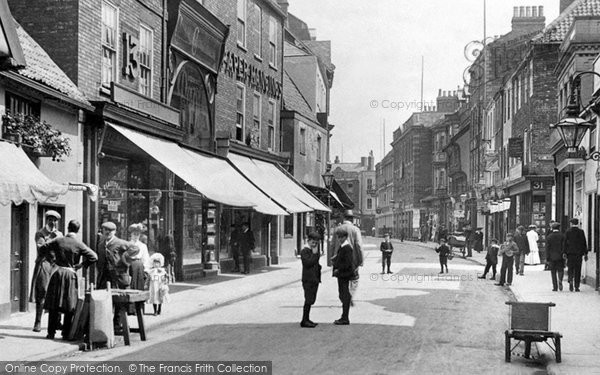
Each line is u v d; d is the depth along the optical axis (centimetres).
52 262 1086
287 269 2823
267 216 3073
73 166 1509
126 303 1073
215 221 2459
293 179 3077
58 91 1393
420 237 7919
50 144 1305
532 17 5178
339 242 1368
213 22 2267
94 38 1630
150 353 991
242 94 2753
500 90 4553
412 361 939
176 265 2144
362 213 12950
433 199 7638
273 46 3195
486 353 1016
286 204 2408
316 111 4012
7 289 1261
